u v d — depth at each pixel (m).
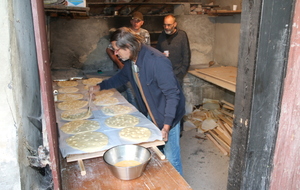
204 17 4.81
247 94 1.59
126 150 1.53
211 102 4.74
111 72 4.24
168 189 1.33
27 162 1.12
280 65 1.54
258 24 1.42
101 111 2.40
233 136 1.79
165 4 4.49
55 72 3.98
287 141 1.74
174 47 3.89
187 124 4.25
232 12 4.14
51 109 1.12
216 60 5.07
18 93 1.04
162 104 2.13
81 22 4.12
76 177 1.42
